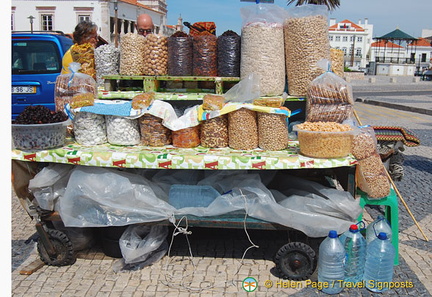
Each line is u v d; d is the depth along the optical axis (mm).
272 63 3541
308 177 3730
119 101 3525
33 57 6957
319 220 3020
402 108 14586
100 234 3723
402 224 4176
